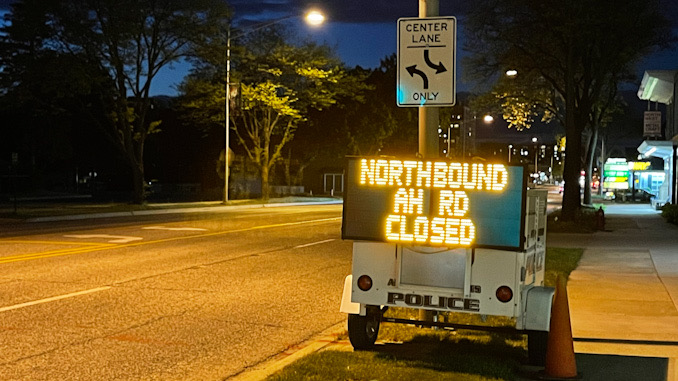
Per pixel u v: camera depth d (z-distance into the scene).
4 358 8.30
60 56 38.00
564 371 7.38
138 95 42.59
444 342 9.15
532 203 8.28
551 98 41.69
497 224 7.63
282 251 19.72
